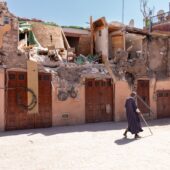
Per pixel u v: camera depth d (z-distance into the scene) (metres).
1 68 12.56
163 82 18.09
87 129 12.98
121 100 16.03
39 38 17.50
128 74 16.59
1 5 12.91
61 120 14.10
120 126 13.96
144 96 17.16
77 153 8.34
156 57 18.05
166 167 6.84
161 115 18.00
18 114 12.93
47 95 13.70
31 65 13.27
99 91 15.43
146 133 11.92
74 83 14.57
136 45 18.22
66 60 15.34
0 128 12.45
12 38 13.02
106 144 9.61
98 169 6.71
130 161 7.39
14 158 7.83
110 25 16.97
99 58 17.03
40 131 12.43
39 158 7.80
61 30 19.02
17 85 12.93
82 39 19.98
